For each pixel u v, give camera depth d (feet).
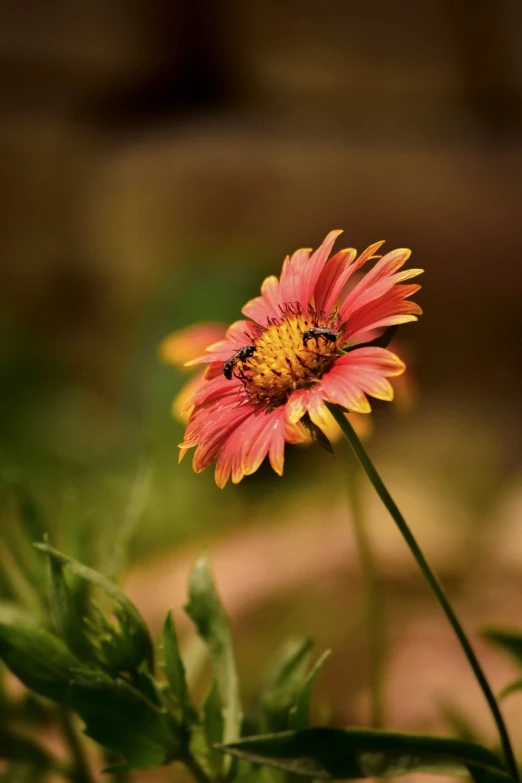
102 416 4.37
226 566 2.68
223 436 1.22
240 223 4.43
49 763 1.37
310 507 3.41
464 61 4.54
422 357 4.35
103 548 1.43
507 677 1.95
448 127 4.58
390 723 1.88
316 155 4.37
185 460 3.74
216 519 3.52
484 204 4.21
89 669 1.24
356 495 1.45
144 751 1.23
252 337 1.27
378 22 4.62
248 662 2.21
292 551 2.65
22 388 4.52
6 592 1.40
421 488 3.29
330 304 1.25
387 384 1.17
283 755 1.19
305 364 1.23
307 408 1.18
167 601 2.54
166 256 4.50
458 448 3.72
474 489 3.29
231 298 4.08
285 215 4.38
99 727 1.22
